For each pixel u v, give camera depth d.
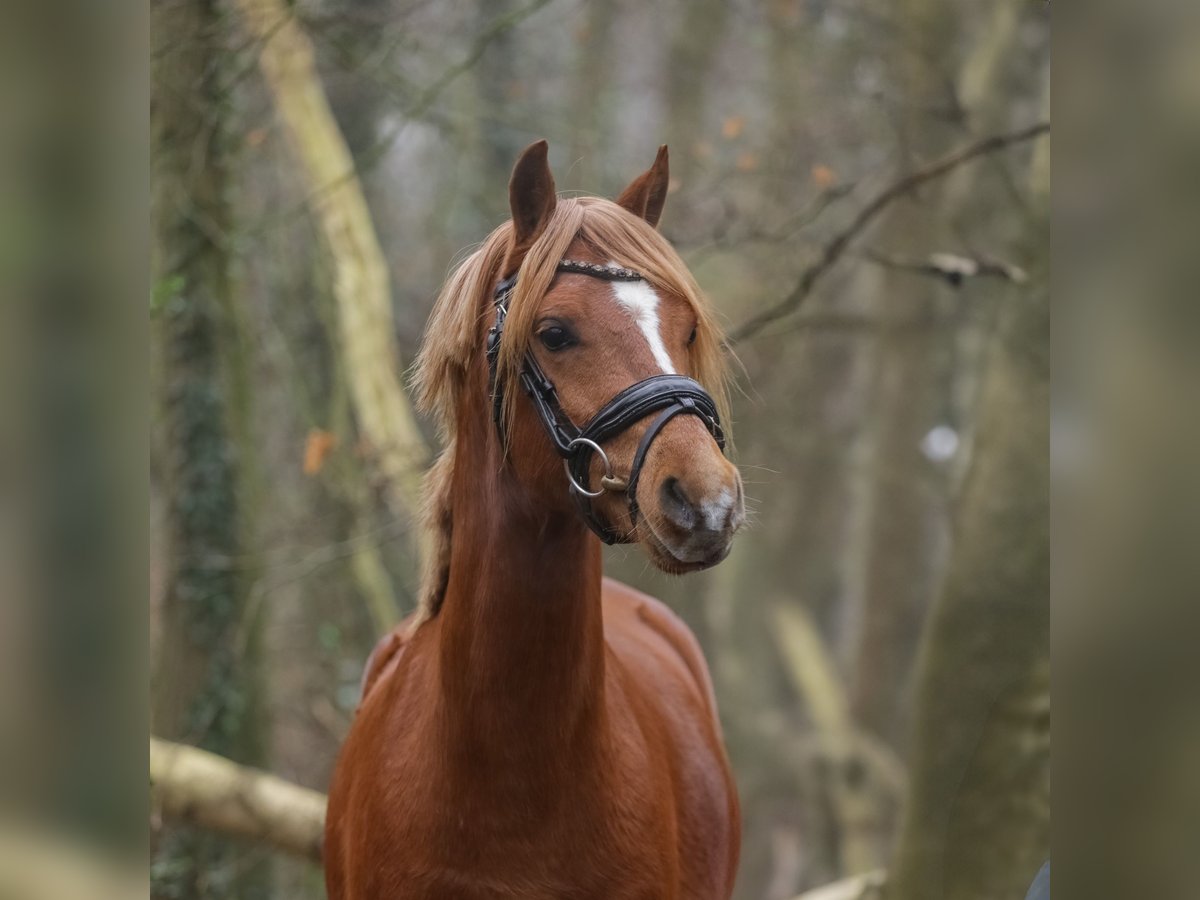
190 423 12.30
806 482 25.02
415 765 4.62
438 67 16.14
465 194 17.23
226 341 12.62
